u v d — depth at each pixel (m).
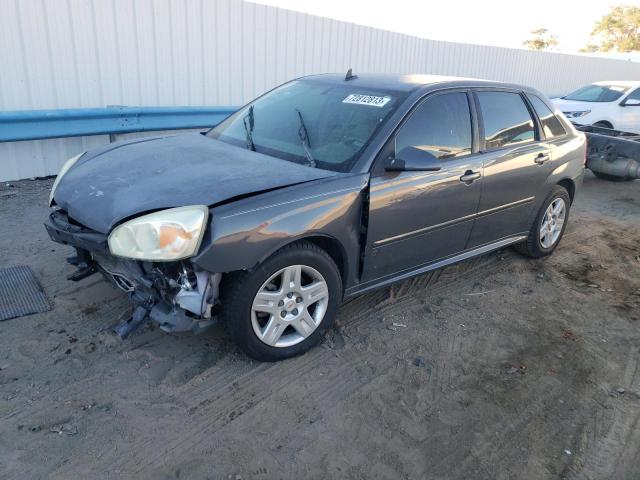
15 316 3.58
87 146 7.19
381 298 4.35
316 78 4.55
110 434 2.68
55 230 3.26
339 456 2.68
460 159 4.06
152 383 3.08
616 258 5.89
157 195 3.02
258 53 8.62
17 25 6.26
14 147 6.53
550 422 3.08
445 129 4.00
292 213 3.07
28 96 6.54
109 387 3.01
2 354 3.21
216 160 3.53
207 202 2.90
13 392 2.91
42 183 6.68
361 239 3.53
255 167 3.41
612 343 4.02
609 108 11.82
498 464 2.73
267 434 2.78
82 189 3.32
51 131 6.43
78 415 2.79
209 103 8.27
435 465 2.69
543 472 2.71
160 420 2.81
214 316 3.09
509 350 3.80
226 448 2.66
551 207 5.32
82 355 3.27
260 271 3.03
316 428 2.86
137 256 2.79
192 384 3.10
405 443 2.81
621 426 3.08
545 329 4.14
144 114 7.23
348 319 3.98
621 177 8.59
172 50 7.63
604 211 7.87
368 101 3.91
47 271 4.29
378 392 3.20
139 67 7.38
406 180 3.63
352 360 3.48
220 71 8.24
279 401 3.03
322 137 3.76
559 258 5.70
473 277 4.97
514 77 14.84
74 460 2.51
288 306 3.26
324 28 9.46
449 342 3.82
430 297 4.48
